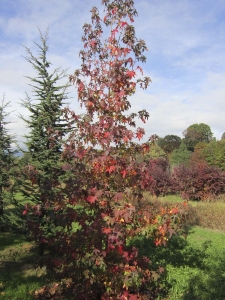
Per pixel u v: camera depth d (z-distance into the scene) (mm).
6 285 4836
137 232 3453
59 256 3979
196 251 6562
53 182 3723
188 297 4520
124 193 3518
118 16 3738
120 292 3461
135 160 3432
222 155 32031
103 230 3162
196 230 9188
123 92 3449
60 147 6348
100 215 3338
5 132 8758
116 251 3449
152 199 12992
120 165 3344
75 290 3668
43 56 6566
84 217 3463
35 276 5312
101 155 3410
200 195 16203
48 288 4543
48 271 4328
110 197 3514
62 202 3469
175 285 4809
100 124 3492
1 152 8320
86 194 3381
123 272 3369
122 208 3316
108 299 3633
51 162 5969
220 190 16688
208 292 4590
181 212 3383
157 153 30797
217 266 5582
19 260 6293
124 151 3691
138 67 3633
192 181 16359
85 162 3598
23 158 6801
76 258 3576
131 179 3512
